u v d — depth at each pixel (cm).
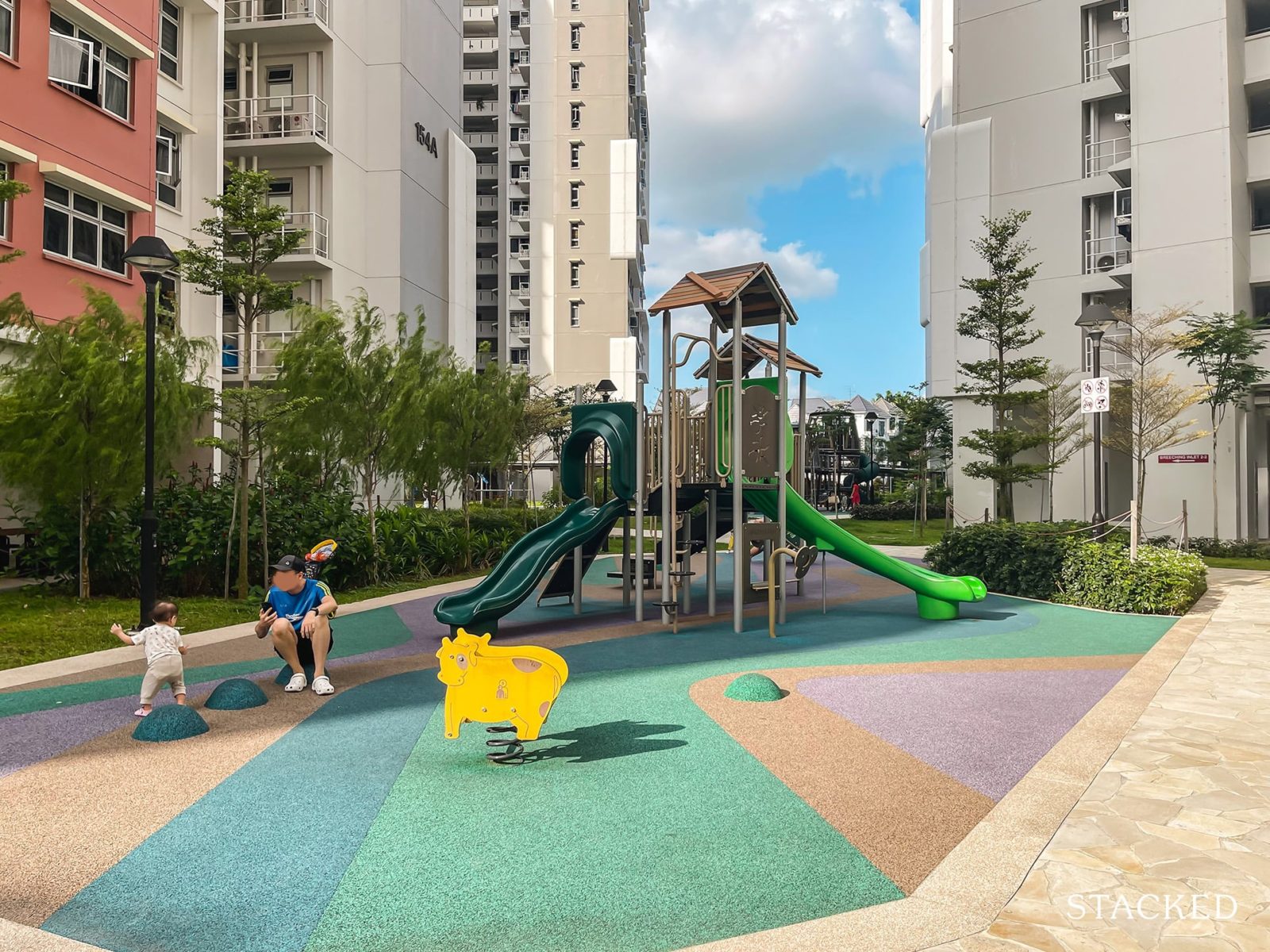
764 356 1294
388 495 2750
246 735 621
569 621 1241
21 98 1652
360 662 904
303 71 2917
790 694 748
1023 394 2284
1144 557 1325
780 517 1151
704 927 342
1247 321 2245
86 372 1220
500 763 554
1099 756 561
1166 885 375
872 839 431
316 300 2912
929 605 1225
